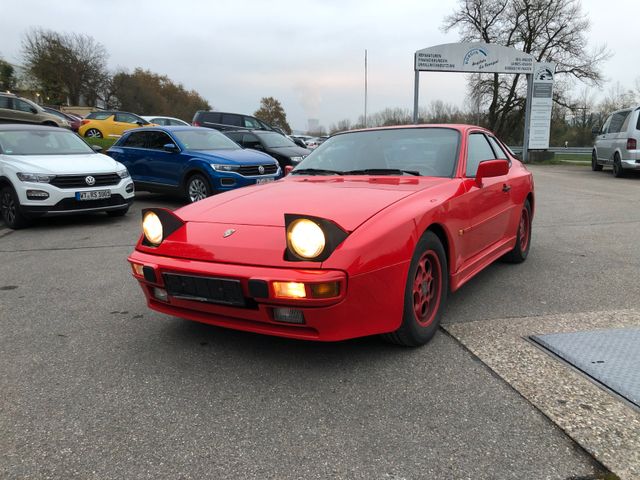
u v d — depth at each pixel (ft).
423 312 9.48
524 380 7.93
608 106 155.43
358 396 7.61
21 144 25.02
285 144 41.83
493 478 5.74
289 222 7.50
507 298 12.12
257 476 5.88
